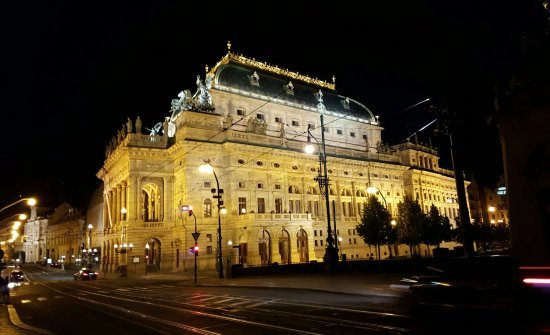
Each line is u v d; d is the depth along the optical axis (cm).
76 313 1998
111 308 2092
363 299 1780
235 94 6538
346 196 7319
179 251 5666
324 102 7888
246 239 5594
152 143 6175
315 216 6638
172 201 6112
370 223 5481
